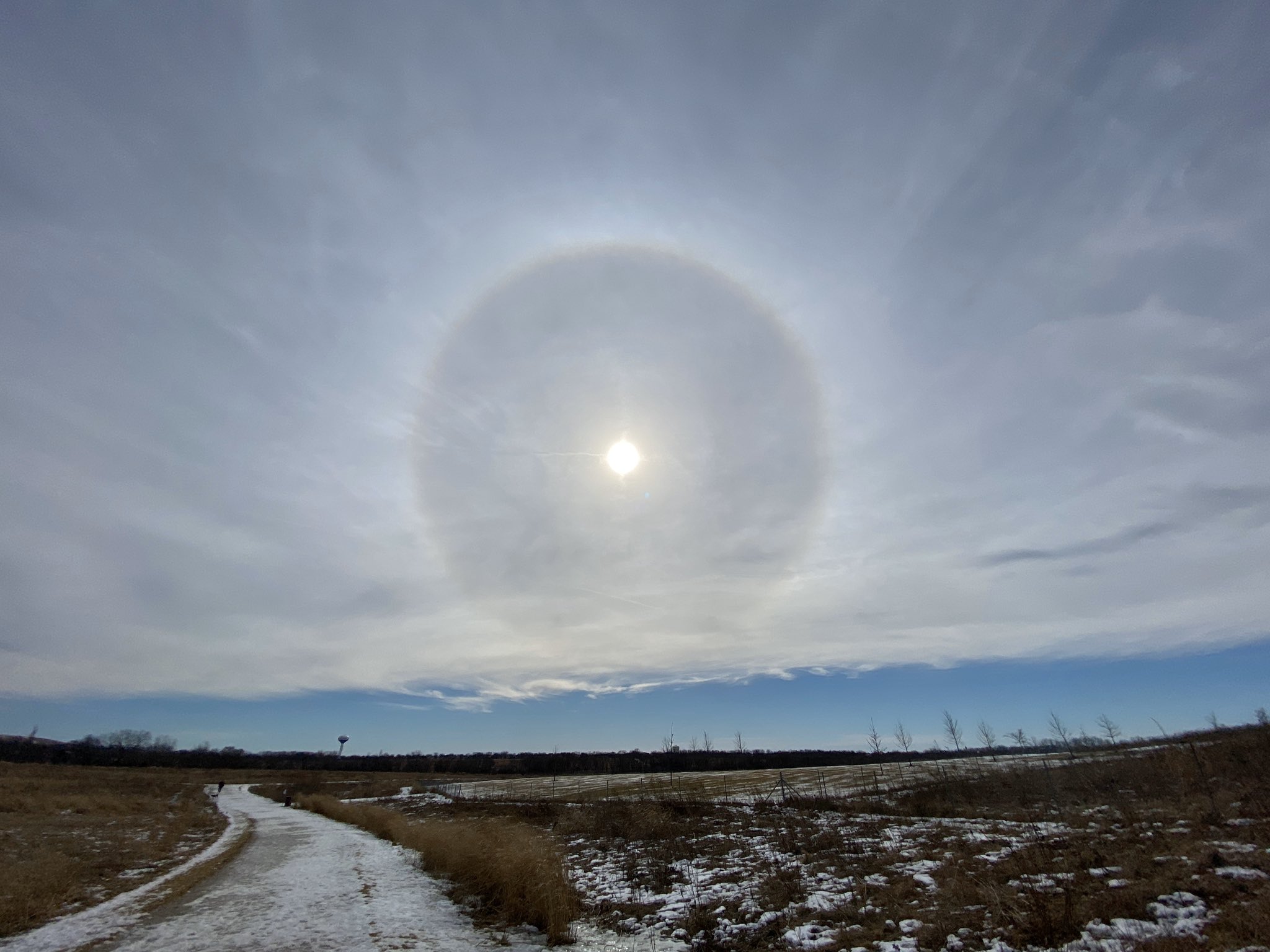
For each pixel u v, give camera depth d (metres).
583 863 20.72
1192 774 24.72
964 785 31.66
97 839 25.89
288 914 13.73
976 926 10.15
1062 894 10.90
